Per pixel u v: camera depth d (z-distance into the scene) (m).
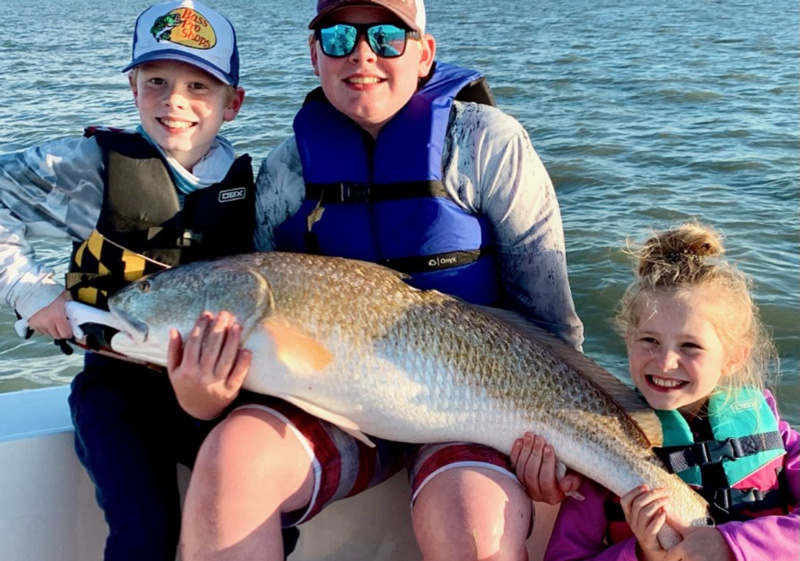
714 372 2.35
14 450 2.51
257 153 10.06
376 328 2.32
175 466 2.56
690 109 13.12
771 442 2.35
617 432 2.38
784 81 15.26
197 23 2.65
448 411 2.35
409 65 2.62
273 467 2.14
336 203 2.69
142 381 2.61
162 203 2.60
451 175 2.64
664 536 2.19
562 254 2.71
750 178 8.96
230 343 2.21
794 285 6.09
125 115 13.49
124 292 2.43
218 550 2.05
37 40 28.08
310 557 2.65
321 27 2.60
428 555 2.18
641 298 2.40
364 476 2.43
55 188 2.58
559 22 29.91
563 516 2.41
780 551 2.07
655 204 8.17
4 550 2.54
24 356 5.53
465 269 2.65
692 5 36.19
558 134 11.59
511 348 2.40
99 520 2.63
